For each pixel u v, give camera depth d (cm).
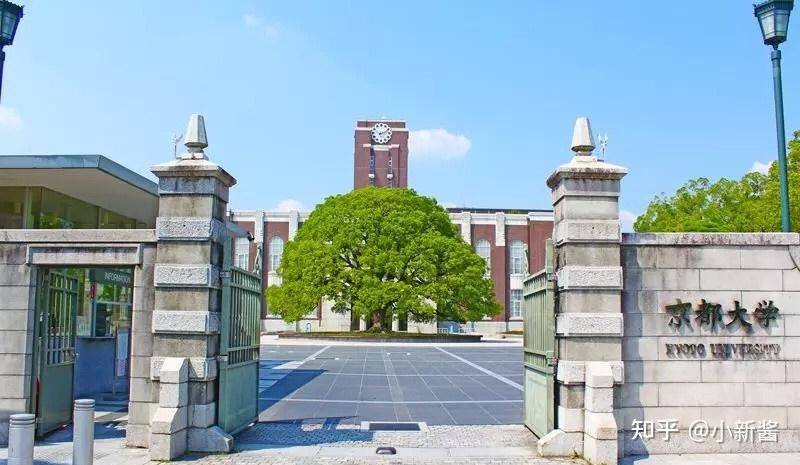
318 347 3900
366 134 8006
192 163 1002
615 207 986
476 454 981
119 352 1525
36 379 1056
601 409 934
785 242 1013
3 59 1243
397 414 1380
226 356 1024
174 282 985
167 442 923
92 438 805
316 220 5078
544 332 1045
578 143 1008
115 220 1808
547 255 1022
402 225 4803
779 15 1095
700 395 993
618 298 973
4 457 932
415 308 4666
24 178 1412
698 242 1009
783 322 1007
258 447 1017
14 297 1045
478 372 2377
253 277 1204
